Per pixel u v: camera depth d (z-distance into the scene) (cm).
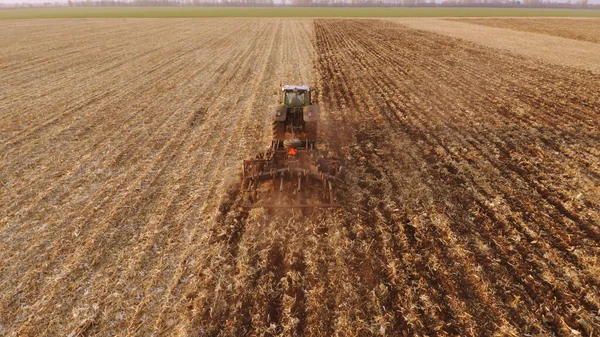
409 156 934
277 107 898
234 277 534
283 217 677
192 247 599
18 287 523
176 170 873
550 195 741
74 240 623
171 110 1344
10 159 941
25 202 743
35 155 966
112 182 821
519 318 463
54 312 484
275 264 565
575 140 1025
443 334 443
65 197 761
